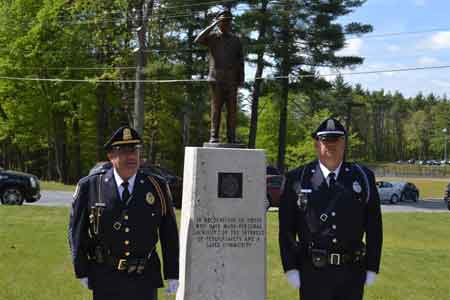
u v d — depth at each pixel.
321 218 5.17
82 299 7.50
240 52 7.21
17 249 10.55
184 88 33.84
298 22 30.38
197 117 38.62
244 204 6.44
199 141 37.31
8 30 37.34
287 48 30.39
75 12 36.38
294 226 5.41
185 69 30.22
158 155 46.66
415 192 33.31
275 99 33.94
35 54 36.06
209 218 6.35
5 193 19.28
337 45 30.42
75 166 43.59
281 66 30.95
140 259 4.98
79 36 36.62
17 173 19.73
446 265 10.47
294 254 5.34
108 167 5.43
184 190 6.70
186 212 6.50
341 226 5.14
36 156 52.47
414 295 8.13
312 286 5.20
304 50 31.28
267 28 30.09
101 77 33.22
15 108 37.78
